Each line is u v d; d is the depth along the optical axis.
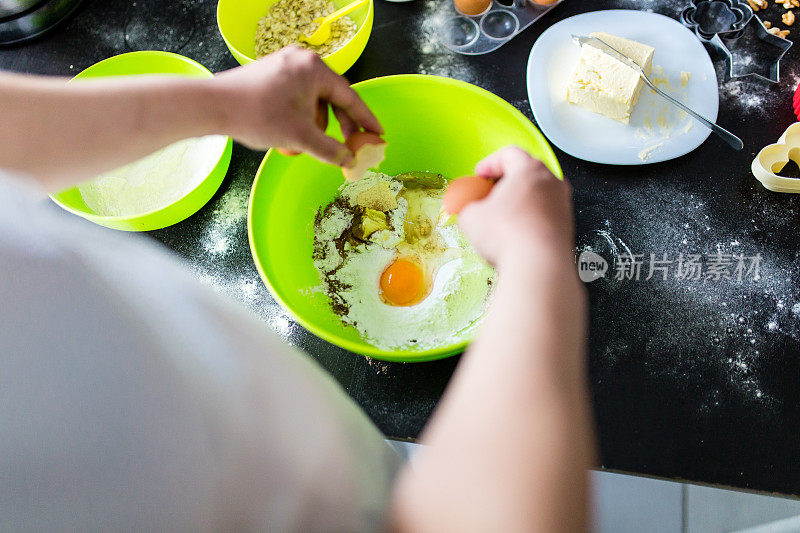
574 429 0.41
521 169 0.58
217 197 1.09
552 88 1.11
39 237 0.35
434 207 1.08
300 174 1.00
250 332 0.45
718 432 0.86
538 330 0.44
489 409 0.41
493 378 0.43
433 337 0.95
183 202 1.00
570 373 0.44
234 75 0.67
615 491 1.13
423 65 1.18
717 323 0.92
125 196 1.07
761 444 0.85
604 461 0.87
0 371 0.32
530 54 1.14
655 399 0.89
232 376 0.40
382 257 1.04
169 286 0.41
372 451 0.54
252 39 1.23
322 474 0.42
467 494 0.39
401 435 0.90
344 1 1.22
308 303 0.96
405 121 1.04
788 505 1.09
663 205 1.01
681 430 0.87
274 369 0.44
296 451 0.41
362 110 0.76
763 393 0.88
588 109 1.09
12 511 0.31
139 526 0.34
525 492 0.38
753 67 1.10
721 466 0.85
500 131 0.98
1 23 1.24
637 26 1.15
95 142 0.59
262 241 0.91
